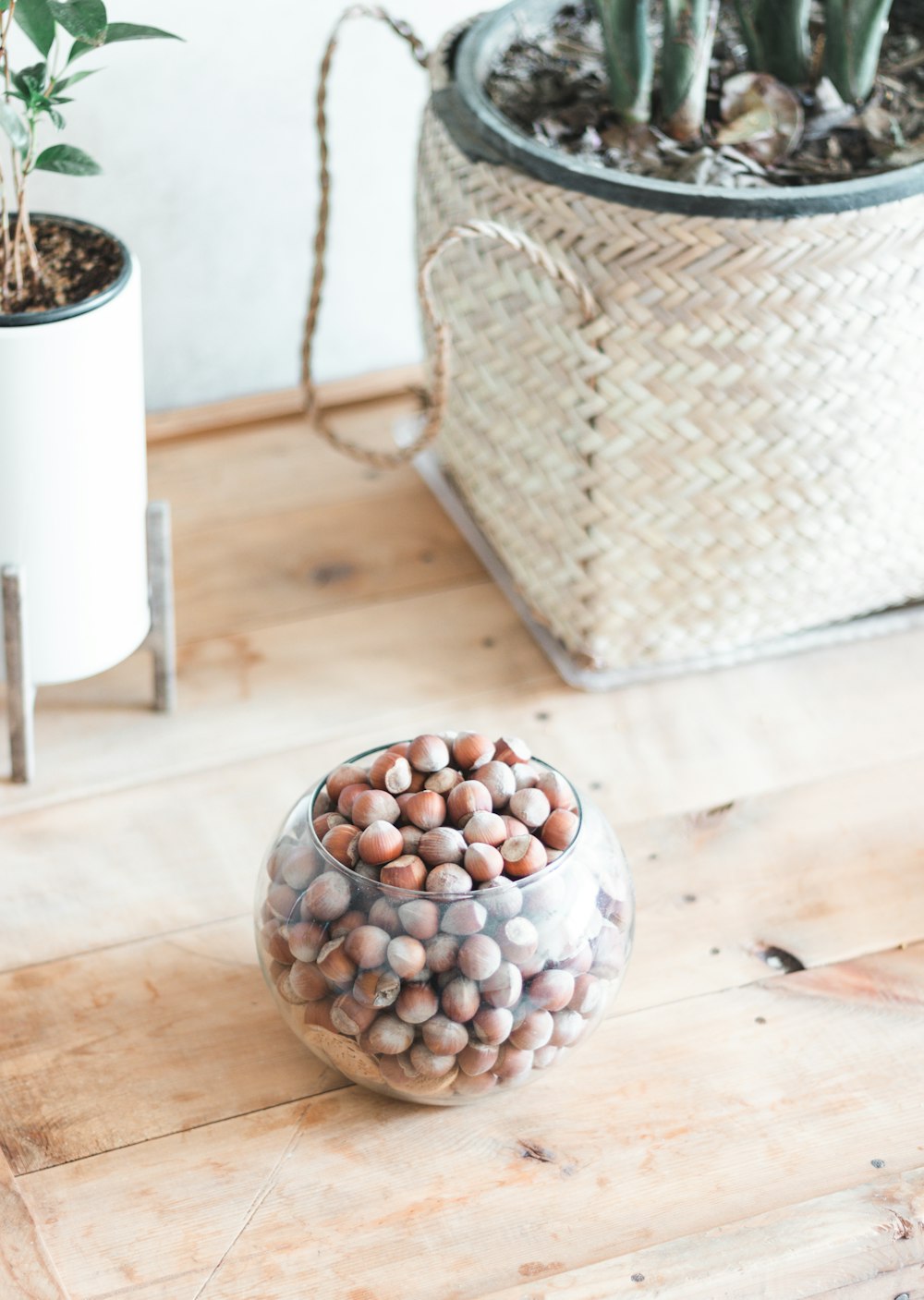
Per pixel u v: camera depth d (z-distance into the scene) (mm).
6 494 835
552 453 951
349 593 1113
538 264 850
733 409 892
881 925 862
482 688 1031
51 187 1116
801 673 1052
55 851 895
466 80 977
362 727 994
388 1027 662
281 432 1273
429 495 1217
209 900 869
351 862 671
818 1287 689
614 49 928
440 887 650
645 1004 811
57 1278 665
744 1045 790
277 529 1170
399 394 1317
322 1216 703
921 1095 767
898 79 1015
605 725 1000
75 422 820
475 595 1118
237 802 936
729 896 875
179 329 1229
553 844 694
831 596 1028
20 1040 782
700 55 918
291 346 1284
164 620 961
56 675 925
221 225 1191
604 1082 769
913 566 1034
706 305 860
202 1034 791
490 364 973
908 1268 707
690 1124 748
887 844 916
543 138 958
